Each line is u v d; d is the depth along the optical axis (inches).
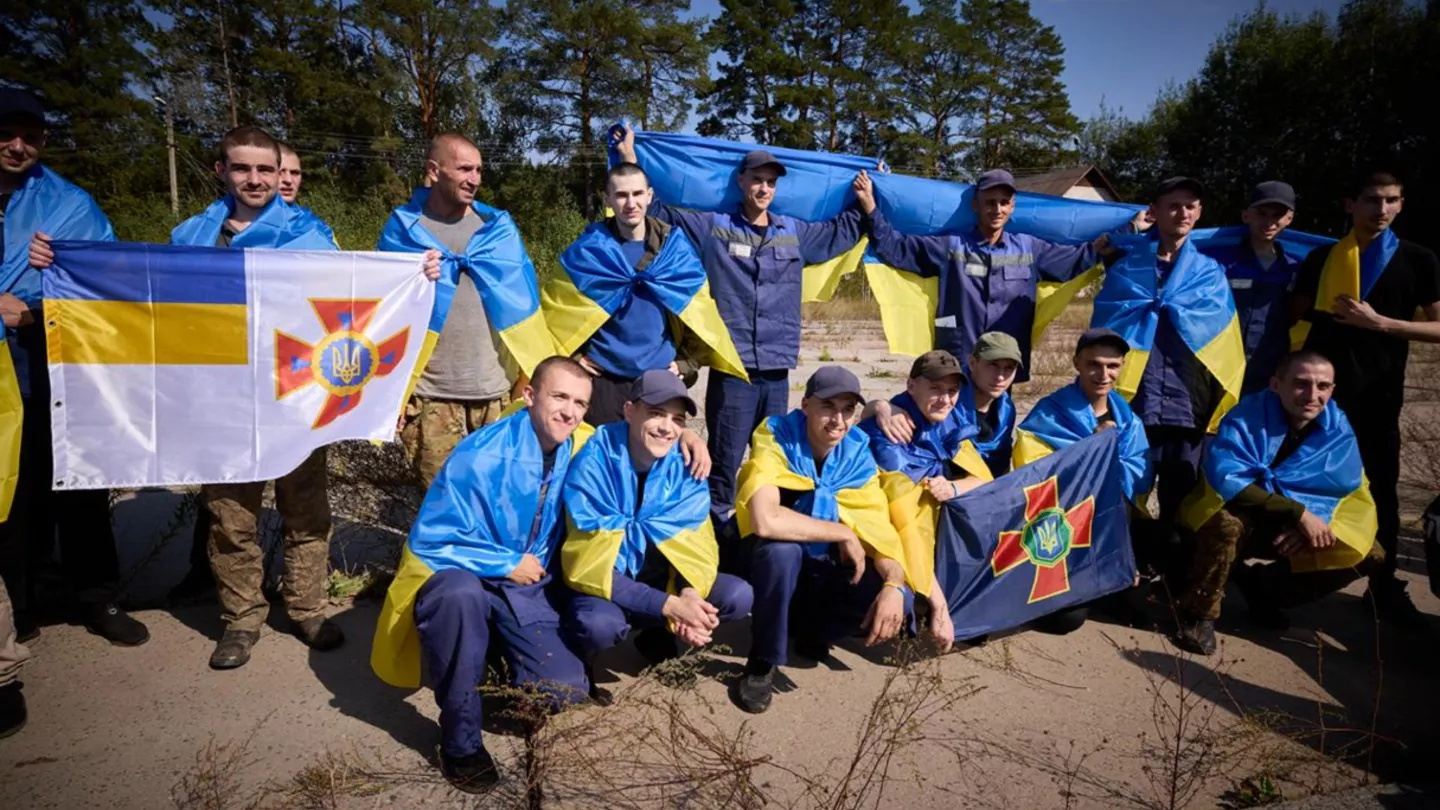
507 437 131.0
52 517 166.1
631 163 180.2
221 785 114.4
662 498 134.7
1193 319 185.8
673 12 1621.6
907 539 153.0
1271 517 161.9
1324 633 174.1
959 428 167.0
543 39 1585.9
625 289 177.9
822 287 207.8
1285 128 1396.4
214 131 1439.5
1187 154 1558.8
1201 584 163.2
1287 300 194.5
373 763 121.2
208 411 145.4
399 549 189.9
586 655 130.8
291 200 175.9
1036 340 210.1
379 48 1587.1
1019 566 161.8
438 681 114.3
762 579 135.9
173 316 143.0
